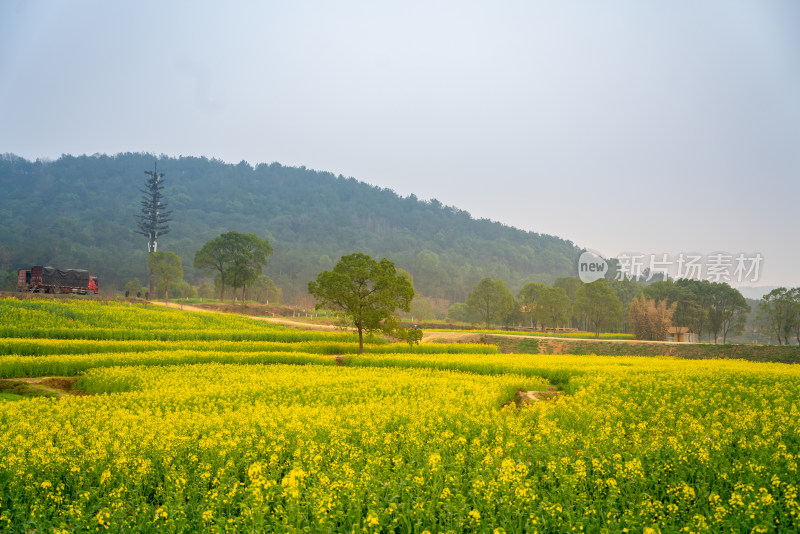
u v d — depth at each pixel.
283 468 13.80
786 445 15.33
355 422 17.64
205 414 21.50
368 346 53.97
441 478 12.10
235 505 11.12
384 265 51.72
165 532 10.35
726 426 17.83
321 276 50.97
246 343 49.75
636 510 10.99
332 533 10.14
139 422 18.73
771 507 10.66
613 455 13.76
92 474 13.33
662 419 20.14
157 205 154.75
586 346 69.50
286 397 25.39
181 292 140.88
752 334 138.75
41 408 21.66
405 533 10.47
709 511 10.95
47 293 76.62
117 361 37.12
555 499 10.87
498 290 115.75
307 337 57.94
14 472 12.83
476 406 22.72
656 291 110.75
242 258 102.00
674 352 64.25
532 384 33.44
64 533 10.11
